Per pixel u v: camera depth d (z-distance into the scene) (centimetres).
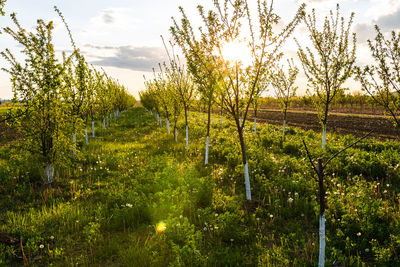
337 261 404
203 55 737
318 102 1202
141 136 1914
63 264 418
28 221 554
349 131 1934
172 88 1516
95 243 479
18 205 657
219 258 425
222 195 676
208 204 641
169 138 1677
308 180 762
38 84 760
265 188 709
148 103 3794
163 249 449
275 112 4612
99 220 557
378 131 1878
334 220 513
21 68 730
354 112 4069
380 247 438
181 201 614
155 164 974
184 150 1280
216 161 1085
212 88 718
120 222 552
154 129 2303
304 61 1143
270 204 617
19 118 688
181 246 457
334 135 1593
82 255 433
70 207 618
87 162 1107
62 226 540
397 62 693
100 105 2280
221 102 740
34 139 805
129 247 451
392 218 514
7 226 527
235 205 601
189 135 1789
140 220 574
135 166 1012
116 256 446
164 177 791
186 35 789
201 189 692
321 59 1080
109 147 1427
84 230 524
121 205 607
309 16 1063
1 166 978
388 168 792
